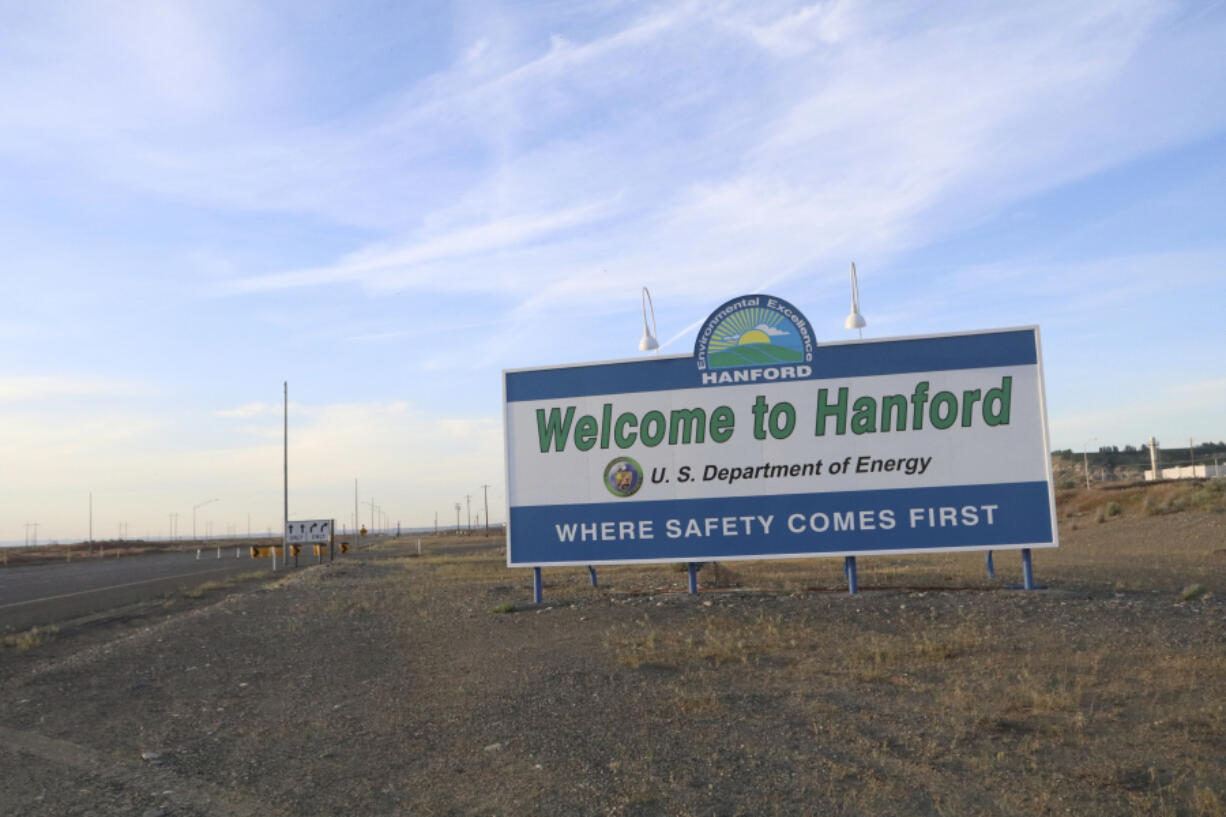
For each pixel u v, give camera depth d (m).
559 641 13.36
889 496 16.69
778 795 6.44
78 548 119.12
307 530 45.38
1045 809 6.02
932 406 16.69
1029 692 8.80
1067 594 15.10
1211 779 6.43
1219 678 9.17
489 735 8.31
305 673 12.20
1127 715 8.04
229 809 6.77
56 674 12.88
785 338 17.22
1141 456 129.38
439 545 76.19
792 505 16.95
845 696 9.07
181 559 68.69
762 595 16.45
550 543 17.67
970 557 30.53
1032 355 16.52
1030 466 16.36
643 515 17.42
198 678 12.25
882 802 6.25
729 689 9.56
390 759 7.82
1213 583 18.14
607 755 7.48
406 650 13.66
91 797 7.15
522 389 18.03
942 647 11.05
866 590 16.77
